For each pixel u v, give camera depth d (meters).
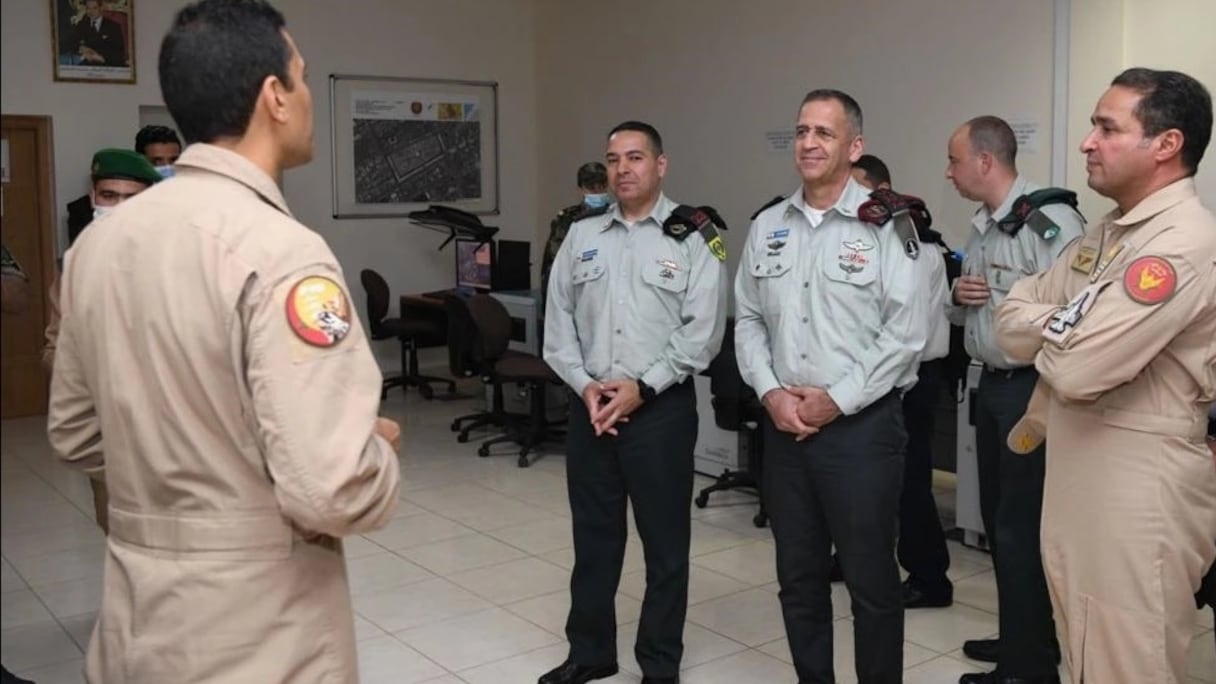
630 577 4.25
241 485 1.39
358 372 1.36
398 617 3.85
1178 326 1.99
